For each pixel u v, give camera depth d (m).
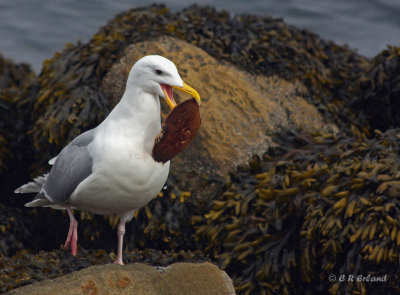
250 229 9.95
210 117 11.91
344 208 9.21
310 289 9.51
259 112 12.37
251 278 9.53
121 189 7.39
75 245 7.85
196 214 11.29
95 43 13.30
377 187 9.28
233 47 13.38
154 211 11.14
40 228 12.20
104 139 7.30
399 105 13.85
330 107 13.52
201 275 6.94
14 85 17.20
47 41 28.62
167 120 7.14
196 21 13.84
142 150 7.28
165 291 6.54
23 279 6.79
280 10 31.80
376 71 14.04
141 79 7.18
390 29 29.66
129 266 6.76
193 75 12.41
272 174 10.77
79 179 7.48
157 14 13.98
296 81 13.55
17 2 32.44
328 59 14.84
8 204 12.84
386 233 8.66
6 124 13.27
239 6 32.28
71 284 6.16
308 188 9.95
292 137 11.91
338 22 30.47
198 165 11.51
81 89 12.23
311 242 9.38
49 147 12.13
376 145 10.40
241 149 11.72
